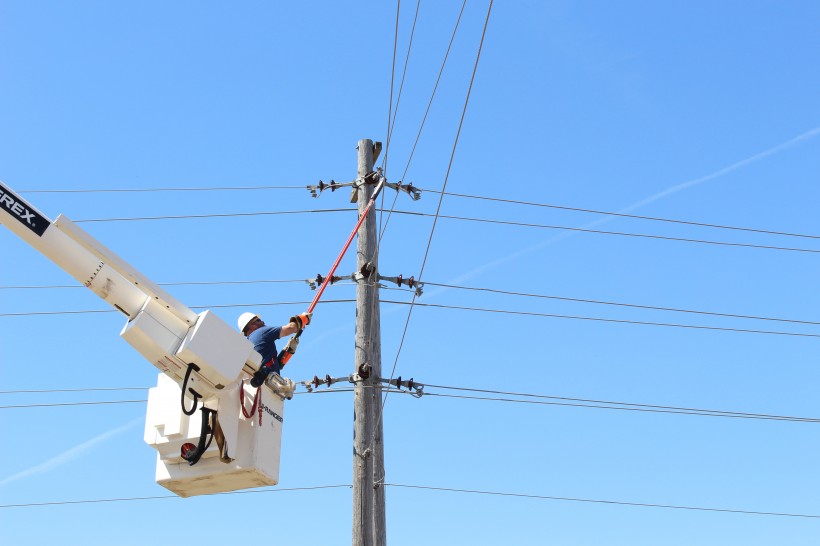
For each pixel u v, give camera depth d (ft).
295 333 36.50
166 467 34.09
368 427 47.39
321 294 39.17
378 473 47.47
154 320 32.83
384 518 47.03
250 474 33.68
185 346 32.24
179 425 33.37
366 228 51.06
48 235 32.40
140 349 32.94
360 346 48.80
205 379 33.09
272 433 34.55
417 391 49.39
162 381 34.24
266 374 34.37
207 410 32.96
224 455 33.27
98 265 32.78
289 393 35.14
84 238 32.71
